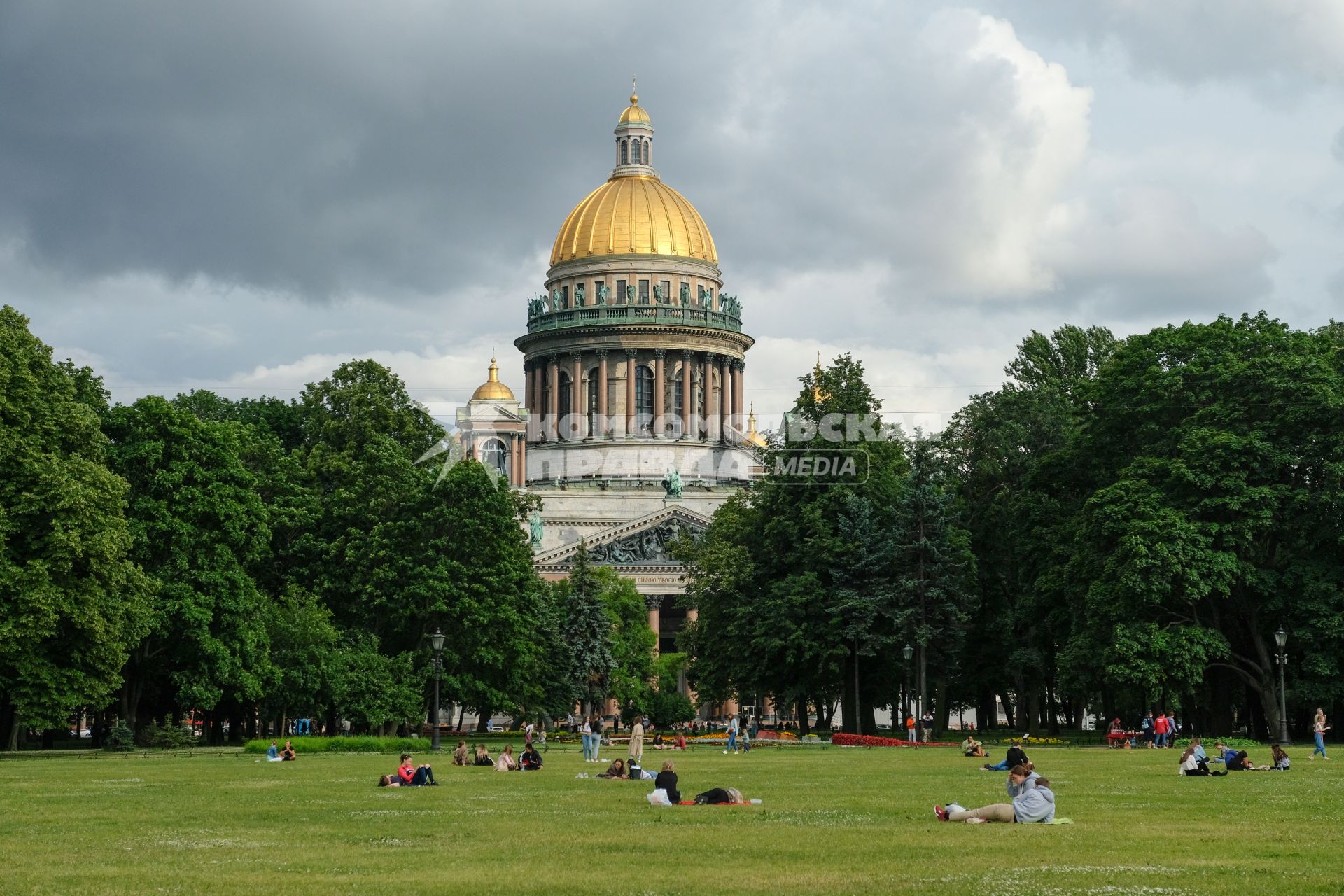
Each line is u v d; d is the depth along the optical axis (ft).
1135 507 298.97
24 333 280.31
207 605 293.64
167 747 293.64
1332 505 287.89
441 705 374.43
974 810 114.52
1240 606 302.04
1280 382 299.17
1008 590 379.96
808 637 337.11
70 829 111.34
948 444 407.44
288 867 88.02
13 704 256.73
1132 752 256.11
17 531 254.47
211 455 304.91
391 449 360.28
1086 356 515.09
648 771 184.14
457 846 98.78
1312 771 184.34
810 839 101.96
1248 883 79.00
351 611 348.38
